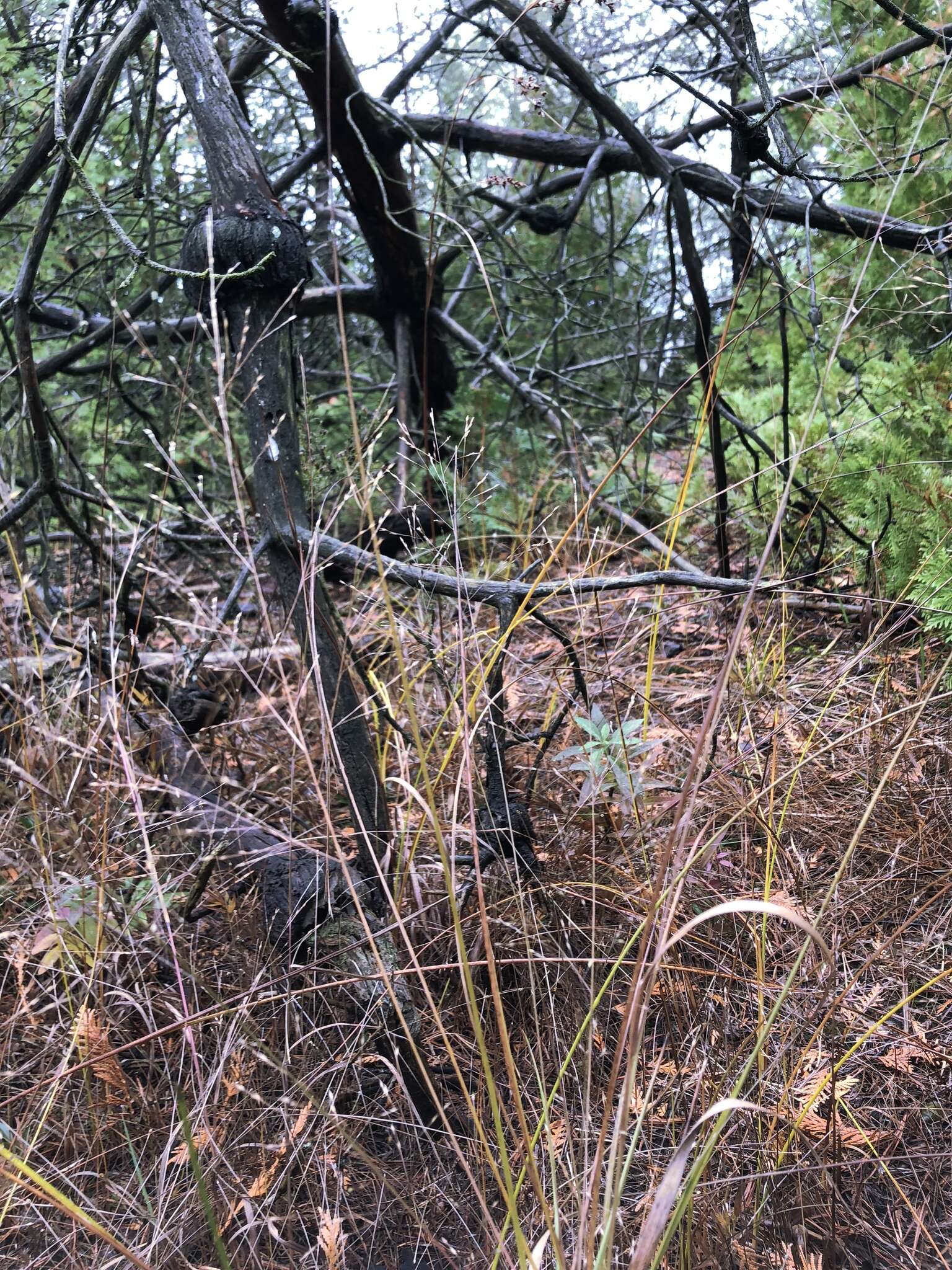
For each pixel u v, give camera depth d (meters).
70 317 4.23
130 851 2.03
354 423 1.51
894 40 3.69
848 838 2.10
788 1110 1.46
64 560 4.00
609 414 5.24
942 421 3.08
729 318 2.36
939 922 1.90
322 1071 1.63
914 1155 1.48
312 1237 1.48
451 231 4.27
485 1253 1.36
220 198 2.05
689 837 1.98
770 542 1.17
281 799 2.23
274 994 1.75
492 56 3.79
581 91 3.24
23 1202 1.44
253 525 2.60
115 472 4.26
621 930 1.86
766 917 1.72
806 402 3.77
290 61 2.11
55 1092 1.55
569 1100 1.62
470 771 1.45
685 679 2.79
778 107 2.72
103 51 2.56
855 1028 1.70
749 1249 1.32
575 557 3.68
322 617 2.00
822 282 3.68
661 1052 1.65
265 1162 1.53
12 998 1.85
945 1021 1.75
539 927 1.83
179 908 1.95
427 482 3.24
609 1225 1.05
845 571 3.17
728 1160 1.46
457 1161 1.56
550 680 2.54
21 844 2.01
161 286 3.81
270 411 2.05
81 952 1.75
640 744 1.86
